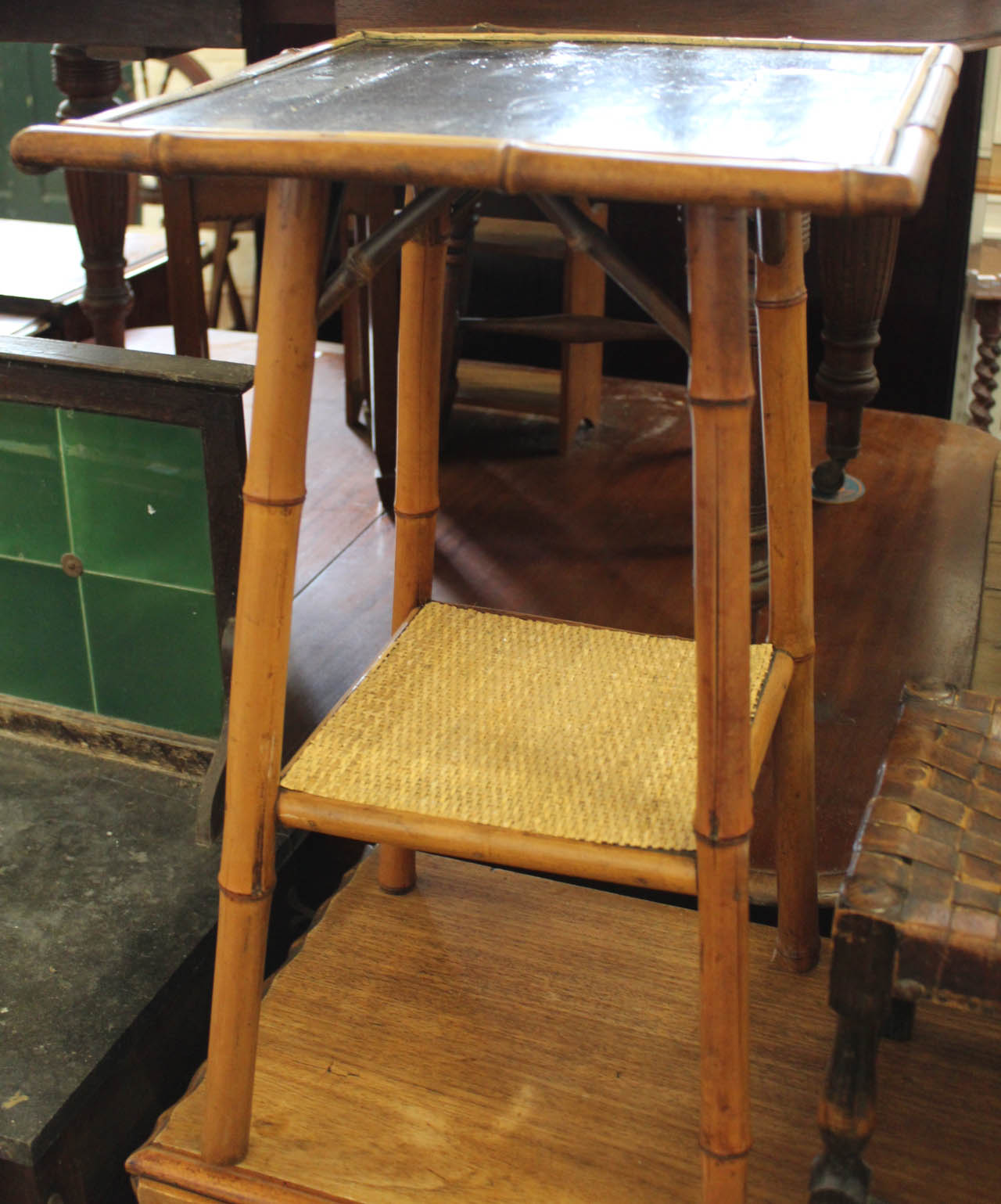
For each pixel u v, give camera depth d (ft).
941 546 6.71
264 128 2.50
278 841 4.70
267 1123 3.59
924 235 8.69
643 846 2.88
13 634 5.00
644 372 9.94
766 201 2.14
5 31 5.65
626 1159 3.50
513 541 6.74
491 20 4.99
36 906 4.34
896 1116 3.65
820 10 4.68
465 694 3.58
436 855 4.73
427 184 2.31
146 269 9.99
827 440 7.07
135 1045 3.95
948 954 2.79
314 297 2.72
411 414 3.79
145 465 4.50
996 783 3.35
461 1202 3.36
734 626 2.61
